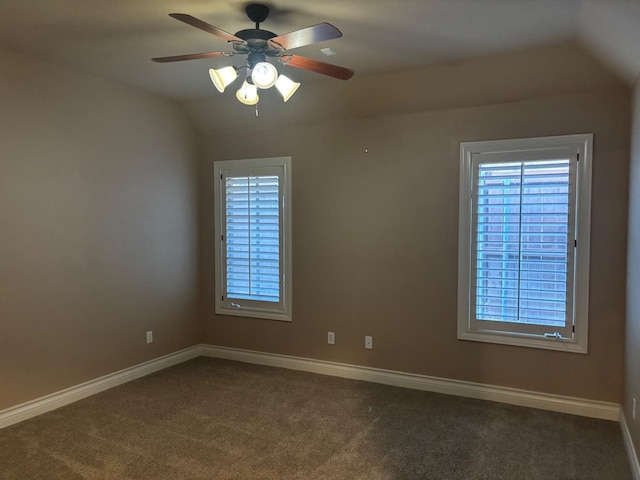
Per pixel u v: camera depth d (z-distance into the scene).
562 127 3.25
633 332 2.73
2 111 3.02
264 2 2.35
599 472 2.53
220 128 4.52
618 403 3.18
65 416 3.24
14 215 3.10
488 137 3.48
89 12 2.47
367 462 2.62
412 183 3.77
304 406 3.43
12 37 2.83
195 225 4.66
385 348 3.93
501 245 3.45
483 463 2.62
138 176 4.03
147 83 3.79
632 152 2.90
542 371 3.39
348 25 2.62
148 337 4.17
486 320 3.54
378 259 3.93
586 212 3.19
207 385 3.88
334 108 3.92
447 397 3.62
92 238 3.64
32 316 3.22
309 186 4.17
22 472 2.51
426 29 2.66
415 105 3.66
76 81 3.48
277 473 2.51
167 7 2.42
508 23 2.57
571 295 3.25
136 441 2.87
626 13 2.10
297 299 4.29
